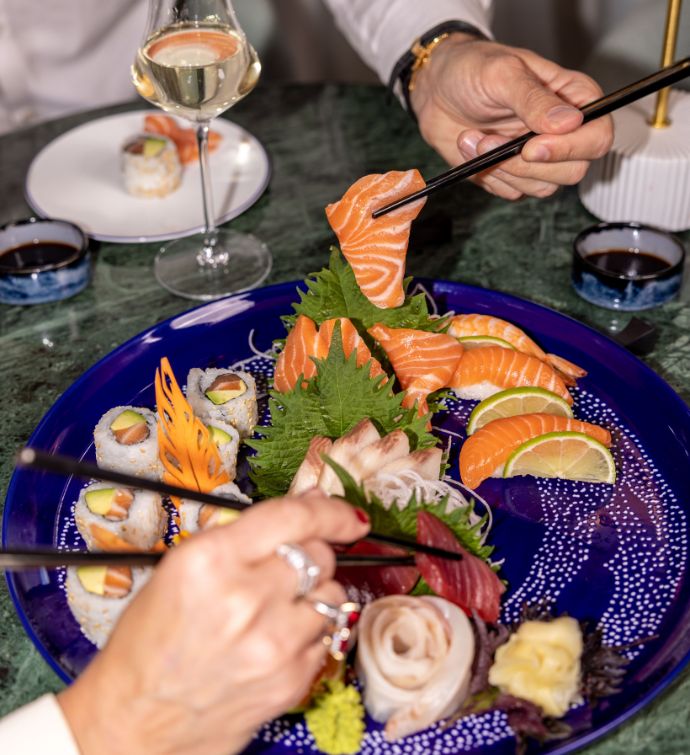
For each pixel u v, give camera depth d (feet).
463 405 2.16
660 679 1.59
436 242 2.58
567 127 1.98
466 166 2.01
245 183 2.76
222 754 1.50
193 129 2.92
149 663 1.39
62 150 2.87
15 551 1.34
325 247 2.60
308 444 1.98
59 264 2.42
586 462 1.97
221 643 1.37
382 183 2.03
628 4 4.41
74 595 1.70
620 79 4.46
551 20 4.68
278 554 1.42
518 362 2.13
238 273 2.51
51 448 2.04
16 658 1.73
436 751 1.55
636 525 1.88
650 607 1.75
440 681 1.57
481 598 1.72
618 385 2.15
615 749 1.58
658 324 2.34
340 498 1.72
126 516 1.86
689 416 2.01
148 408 2.16
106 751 1.45
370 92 3.12
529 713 1.57
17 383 2.25
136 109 3.12
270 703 1.43
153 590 1.39
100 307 2.45
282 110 3.07
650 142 2.49
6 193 2.80
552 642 1.63
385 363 2.12
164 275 2.51
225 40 2.28
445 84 2.50
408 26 2.70
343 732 1.54
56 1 3.38
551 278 2.48
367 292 2.10
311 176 2.82
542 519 1.91
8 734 1.45
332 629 1.49
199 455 1.91
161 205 2.71
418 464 1.90
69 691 1.49
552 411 2.10
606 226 2.39
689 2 4.15
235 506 1.49
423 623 1.63
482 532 1.89
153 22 2.32
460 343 2.20
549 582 1.80
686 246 2.53
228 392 2.10
